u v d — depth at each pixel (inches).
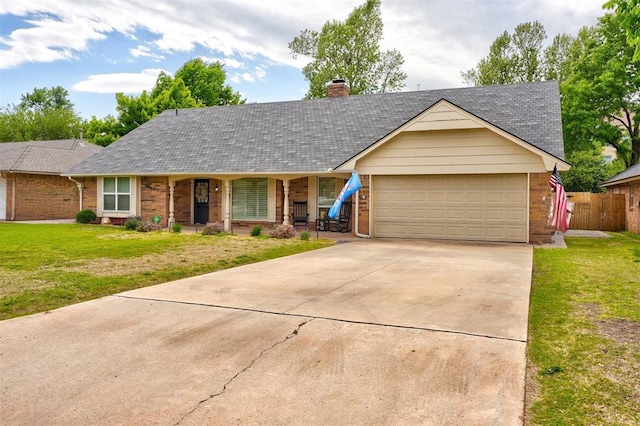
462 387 137.6
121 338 183.6
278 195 729.6
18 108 2098.9
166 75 1492.4
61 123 1910.7
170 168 714.2
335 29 1502.2
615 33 956.6
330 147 674.2
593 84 983.6
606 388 136.3
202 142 774.5
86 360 160.4
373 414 122.3
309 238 575.5
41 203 911.0
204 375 147.6
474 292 264.8
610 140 1028.5
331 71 1496.1
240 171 665.6
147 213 752.3
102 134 1456.7
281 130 756.6
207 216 794.8
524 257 412.2
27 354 166.1
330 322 203.3
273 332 189.9
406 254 434.9
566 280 301.1
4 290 258.7
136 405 127.7
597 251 466.0
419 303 237.9
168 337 184.7
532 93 684.7
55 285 273.1
